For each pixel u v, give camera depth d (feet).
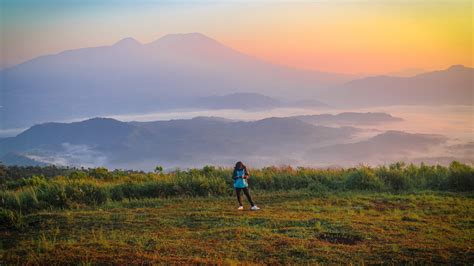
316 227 35.14
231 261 27.37
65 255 29.43
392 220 38.29
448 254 29.25
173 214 42.22
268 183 61.05
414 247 30.50
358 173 59.41
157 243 32.04
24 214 47.88
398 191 54.95
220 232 34.60
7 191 55.62
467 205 44.65
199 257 28.89
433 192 52.70
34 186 59.82
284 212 42.47
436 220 38.50
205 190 56.03
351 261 28.09
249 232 34.27
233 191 56.70
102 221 39.55
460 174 55.93
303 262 27.96
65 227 38.27
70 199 52.03
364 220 38.01
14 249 31.53
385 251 29.81
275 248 30.55
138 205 49.21
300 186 60.44
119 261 28.12
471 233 34.42
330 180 61.00
